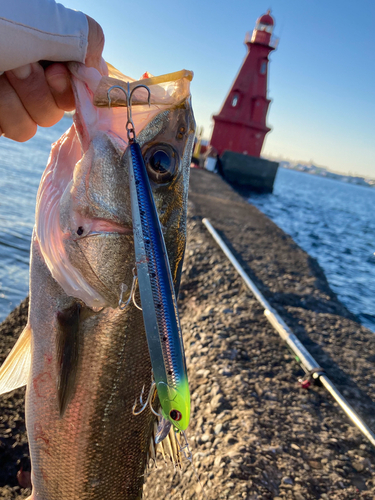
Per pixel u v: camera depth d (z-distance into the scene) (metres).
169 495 0.41
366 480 0.42
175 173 0.25
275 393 0.54
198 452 0.44
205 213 1.67
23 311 0.70
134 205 0.20
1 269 1.07
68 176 0.25
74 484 0.27
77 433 0.27
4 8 0.19
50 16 0.21
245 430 0.46
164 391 0.18
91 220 0.24
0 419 0.46
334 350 0.70
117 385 0.26
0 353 0.58
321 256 2.59
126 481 0.28
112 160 0.23
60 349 0.26
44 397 0.27
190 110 0.25
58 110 0.25
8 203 1.73
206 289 0.91
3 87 0.23
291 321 0.79
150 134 0.24
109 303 0.25
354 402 0.55
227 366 0.59
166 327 0.18
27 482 0.42
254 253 1.22
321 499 0.38
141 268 0.19
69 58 0.22
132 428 0.27
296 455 0.44
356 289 1.92
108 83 0.22
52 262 0.25
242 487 0.38
